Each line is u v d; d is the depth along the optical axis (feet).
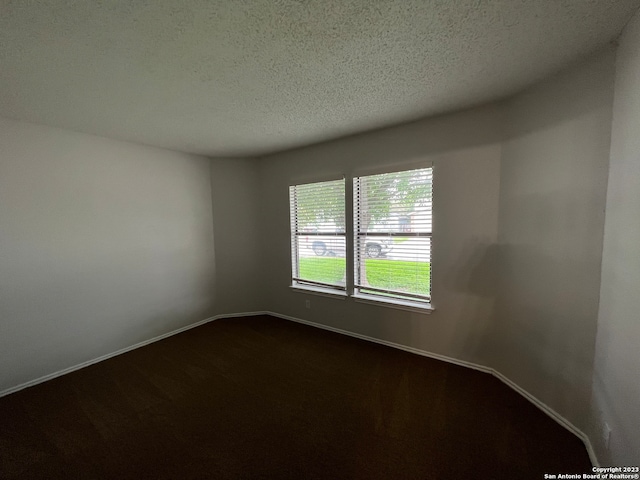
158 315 10.78
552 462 4.99
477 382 7.46
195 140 9.82
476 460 5.07
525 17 4.07
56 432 5.99
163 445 5.57
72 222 8.53
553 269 5.87
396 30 4.30
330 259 10.97
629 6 3.85
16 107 6.67
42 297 7.98
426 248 8.67
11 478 4.92
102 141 9.16
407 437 5.65
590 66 5.01
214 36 4.32
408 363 8.55
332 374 8.05
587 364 5.26
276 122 8.21
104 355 9.30
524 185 6.52
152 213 10.53
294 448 5.44
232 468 5.02
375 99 6.81
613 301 4.47
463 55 5.02
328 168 10.52
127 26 4.01
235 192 12.66
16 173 7.47
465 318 8.13
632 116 4.06
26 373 7.72
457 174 7.86
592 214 5.03
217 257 12.76
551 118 5.80
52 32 4.08
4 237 7.33
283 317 12.78
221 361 8.97
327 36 4.41
